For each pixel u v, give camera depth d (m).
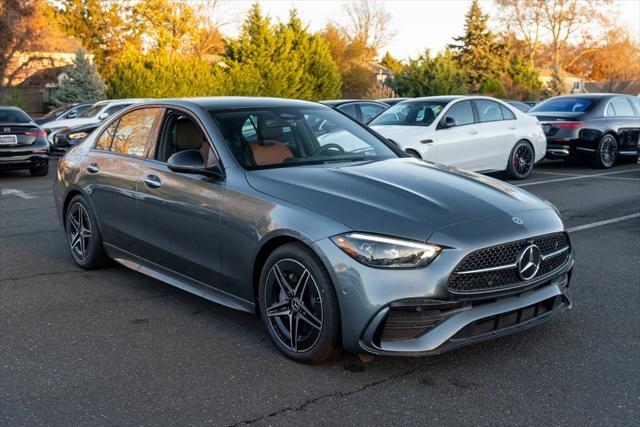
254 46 34.91
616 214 8.19
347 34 66.50
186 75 30.25
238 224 3.92
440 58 35.16
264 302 3.84
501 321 3.51
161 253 4.69
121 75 29.80
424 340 3.34
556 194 9.88
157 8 49.44
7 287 5.18
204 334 4.16
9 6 34.50
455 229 3.41
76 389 3.39
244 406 3.20
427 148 9.95
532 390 3.35
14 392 3.35
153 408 3.18
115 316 4.50
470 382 3.45
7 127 12.19
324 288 3.45
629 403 3.21
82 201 5.55
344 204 3.57
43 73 35.78
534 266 3.58
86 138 5.86
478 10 56.22
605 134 13.19
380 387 3.39
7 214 8.43
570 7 62.31
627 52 64.81
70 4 48.81
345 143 4.75
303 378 3.50
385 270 3.29
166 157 4.73
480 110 11.00
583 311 4.55
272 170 4.12
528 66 56.56
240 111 4.66
